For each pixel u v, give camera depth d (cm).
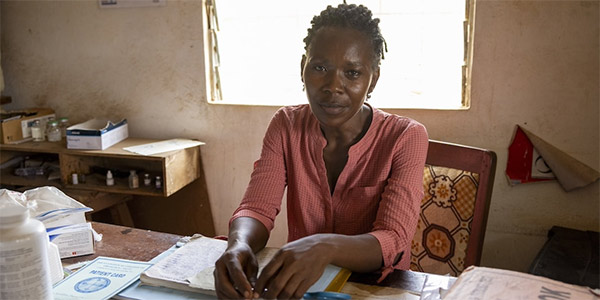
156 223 266
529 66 197
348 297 87
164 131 253
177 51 242
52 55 263
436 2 210
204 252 107
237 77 244
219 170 248
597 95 192
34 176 250
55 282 96
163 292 91
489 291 82
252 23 235
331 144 125
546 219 206
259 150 239
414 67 218
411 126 121
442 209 143
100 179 244
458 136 210
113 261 106
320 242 92
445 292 88
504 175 208
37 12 260
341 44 105
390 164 120
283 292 84
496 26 197
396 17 214
